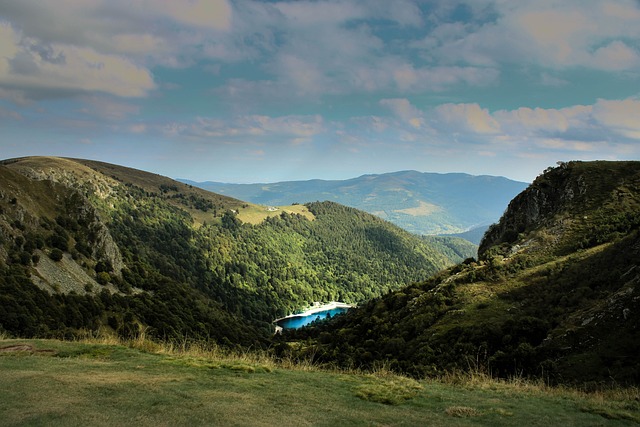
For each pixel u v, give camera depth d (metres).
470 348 36.41
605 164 77.25
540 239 66.00
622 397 12.09
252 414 7.56
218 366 12.02
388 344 49.66
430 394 10.69
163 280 126.31
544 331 34.28
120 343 15.14
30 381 8.77
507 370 29.02
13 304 52.91
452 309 52.59
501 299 50.22
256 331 144.62
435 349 41.59
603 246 51.38
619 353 25.53
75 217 100.31
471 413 8.80
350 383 11.31
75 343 14.29
